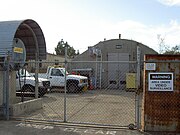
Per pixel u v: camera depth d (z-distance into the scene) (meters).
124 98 17.61
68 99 16.70
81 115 10.76
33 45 12.94
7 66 9.50
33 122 8.84
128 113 11.38
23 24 11.33
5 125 8.41
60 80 21.86
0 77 10.18
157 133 7.57
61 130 7.84
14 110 9.90
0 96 10.08
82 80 22.23
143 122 7.81
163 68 7.73
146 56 7.82
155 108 7.73
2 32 10.41
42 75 21.89
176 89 7.69
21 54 11.42
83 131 7.75
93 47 30.03
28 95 14.70
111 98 17.59
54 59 38.66
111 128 8.10
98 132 7.64
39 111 11.45
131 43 29.75
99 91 24.31
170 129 7.68
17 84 16.56
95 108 12.82
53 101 15.51
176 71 7.69
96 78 28.47
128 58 29.69
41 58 12.89
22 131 7.69
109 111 11.88
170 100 7.70
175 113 7.66
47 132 7.61
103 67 29.92
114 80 29.17
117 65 29.75
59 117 10.09
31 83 16.91
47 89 18.41
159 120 7.71
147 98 7.78
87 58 30.00
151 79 7.77
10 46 10.05
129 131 7.77
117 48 29.94
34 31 12.22
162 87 7.73
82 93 21.77
